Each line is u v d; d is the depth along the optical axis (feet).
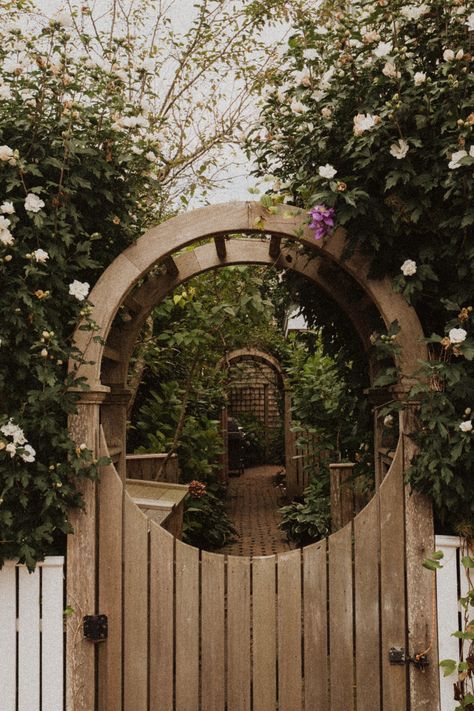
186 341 18.24
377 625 9.09
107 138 9.11
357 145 8.71
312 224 8.80
